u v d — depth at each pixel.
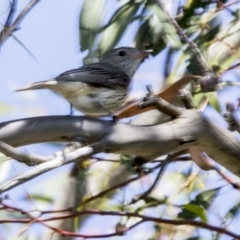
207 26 11.40
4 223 10.23
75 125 7.34
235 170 8.40
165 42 11.62
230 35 11.23
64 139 7.36
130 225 11.04
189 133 7.78
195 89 10.52
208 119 7.93
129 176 11.74
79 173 11.01
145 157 7.73
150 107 7.94
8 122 7.38
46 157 6.62
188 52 11.03
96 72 10.57
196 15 11.56
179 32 8.48
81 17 10.46
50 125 7.30
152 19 11.37
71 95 10.20
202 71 8.23
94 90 10.52
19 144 7.39
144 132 7.48
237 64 10.65
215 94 10.84
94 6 10.48
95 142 7.32
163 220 10.08
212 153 8.20
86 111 10.51
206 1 11.46
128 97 11.49
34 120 7.39
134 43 11.99
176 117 7.86
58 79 9.94
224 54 11.38
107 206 11.36
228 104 7.90
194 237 10.88
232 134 8.12
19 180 6.07
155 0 9.97
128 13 10.96
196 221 10.09
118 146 7.37
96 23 10.45
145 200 11.03
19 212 10.17
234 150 8.14
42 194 12.20
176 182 11.63
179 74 11.55
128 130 7.42
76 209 10.38
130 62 11.99
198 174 11.55
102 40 10.70
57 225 11.25
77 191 10.92
